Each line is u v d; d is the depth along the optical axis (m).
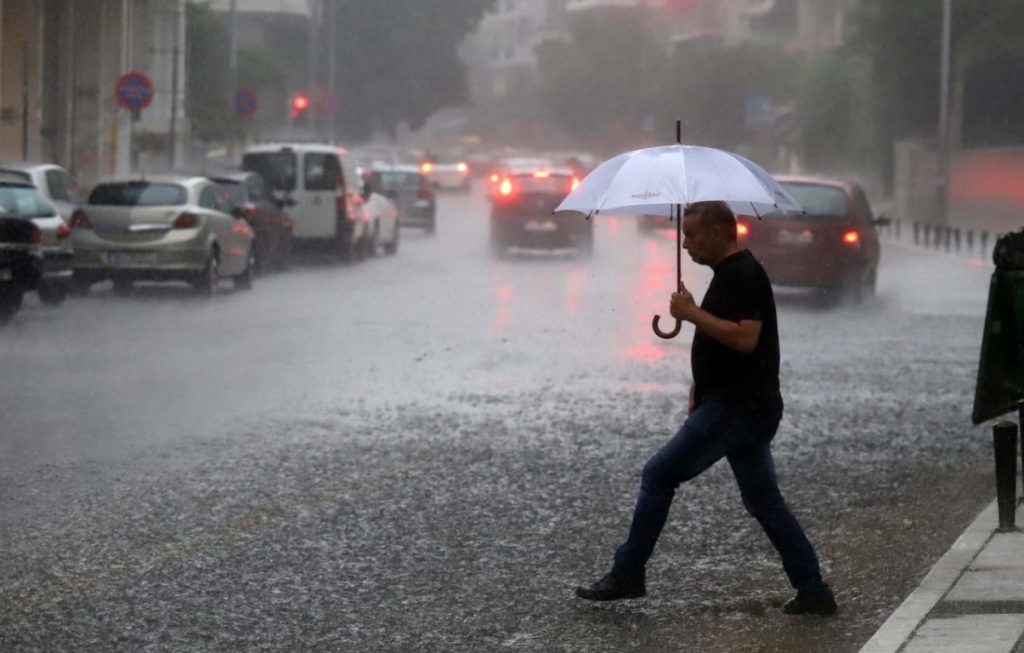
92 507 12.48
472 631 9.44
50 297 28.91
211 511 12.48
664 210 10.33
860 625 9.49
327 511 12.58
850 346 24.61
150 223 30.84
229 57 81.44
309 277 38.41
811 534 12.17
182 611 9.74
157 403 17.69
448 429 16.47
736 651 8.96
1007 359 11.47
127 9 59.06
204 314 28.06
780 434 16.62
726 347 9.48
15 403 17.47
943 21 72.00
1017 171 72.38
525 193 46.28
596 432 16.44
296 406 17.75
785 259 31.30
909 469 14.87
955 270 45.31
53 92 55.00
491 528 12.16
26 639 9.11
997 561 10.71
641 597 10.17
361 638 9.27
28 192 27.64
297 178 42.41
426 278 38.06
